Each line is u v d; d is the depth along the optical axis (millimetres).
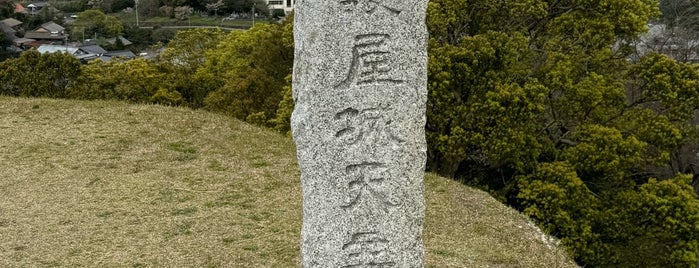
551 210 15906
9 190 10695
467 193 11625
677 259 16406
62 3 51750
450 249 9102
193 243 8852
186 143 13289
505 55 15891
